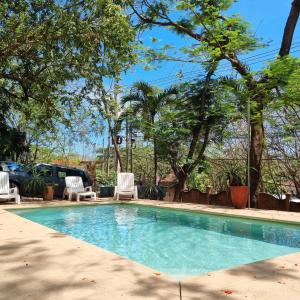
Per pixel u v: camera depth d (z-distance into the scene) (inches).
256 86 524.4
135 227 382.3
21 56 415.8
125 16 383.6
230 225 386.3
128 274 172.7
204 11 515.2
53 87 484.1
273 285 159.0
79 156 1000.9
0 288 151.7
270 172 630.5
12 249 224.5
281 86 510.3
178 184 623.5
